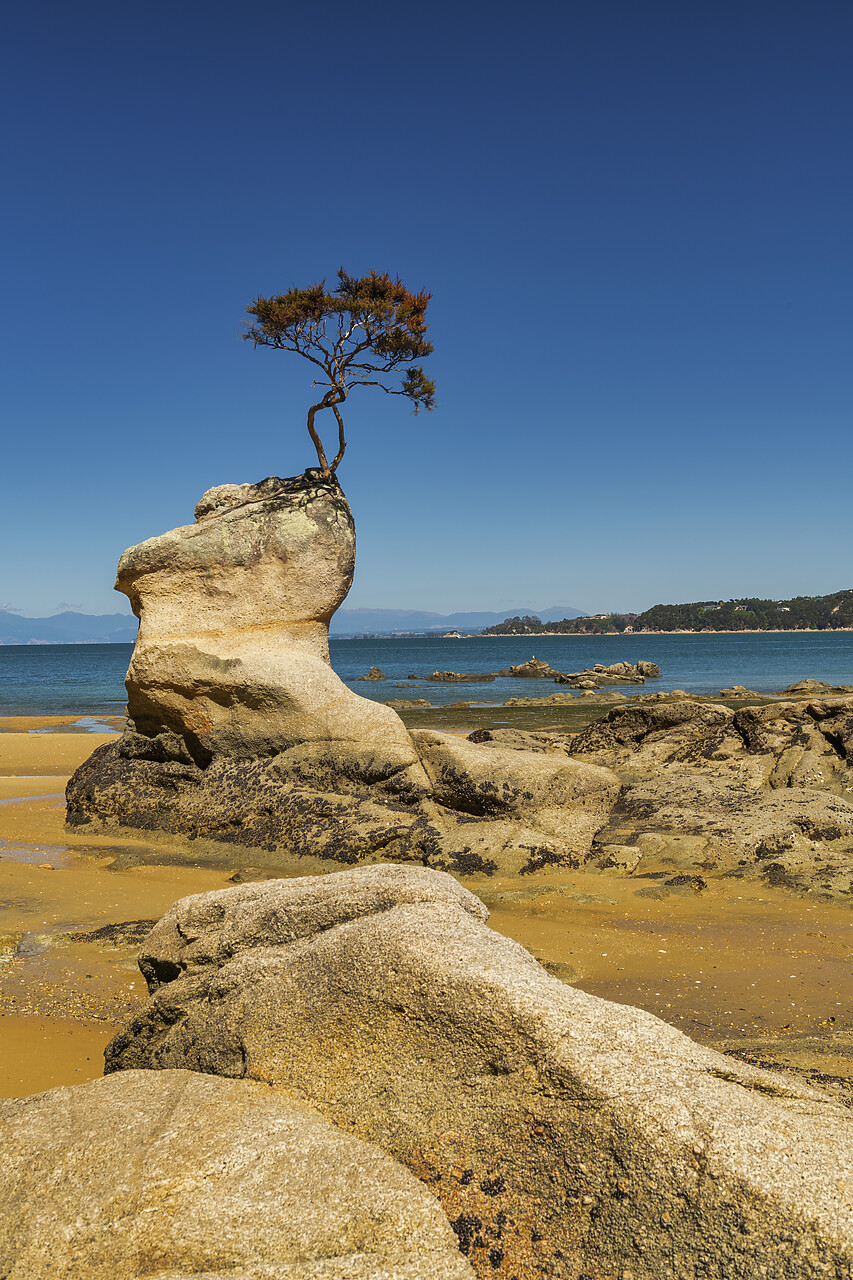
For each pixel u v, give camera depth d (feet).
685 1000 25.34
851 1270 9.29
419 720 124.47
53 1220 10.71
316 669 51.13
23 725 122.11
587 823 43.01
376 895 16.87
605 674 221.25
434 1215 10.68
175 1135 11.99
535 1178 11.25
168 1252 10.28
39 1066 21.47
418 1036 13.05
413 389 61.67
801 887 35.99
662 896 35.81
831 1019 23.61
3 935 31.58
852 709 51.55
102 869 42.24
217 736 50.55
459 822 43.39
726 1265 9.75
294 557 54.29
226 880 40.11
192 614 53.67
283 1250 10.16
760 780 50.44
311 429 57.82
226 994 15.81
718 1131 10.68
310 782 47.73
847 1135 11.12
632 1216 10.45
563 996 13.02
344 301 57.47
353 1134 12.53
